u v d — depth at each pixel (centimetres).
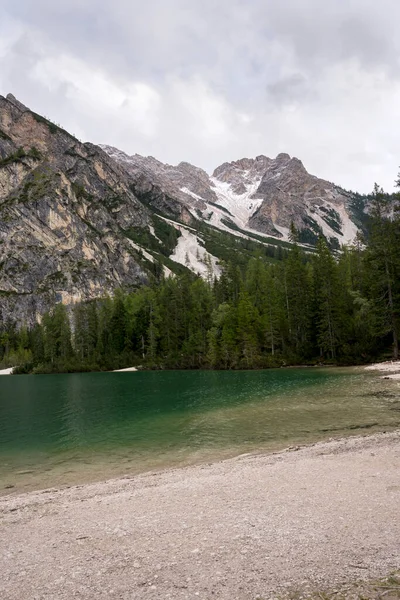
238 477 1507
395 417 2447
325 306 7612
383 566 729
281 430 2352
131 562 846
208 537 949
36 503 1400
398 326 6312
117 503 1316
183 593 698
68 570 833
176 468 1788
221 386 5031
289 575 730
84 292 19862
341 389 3816
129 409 3684
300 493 1240
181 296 11381
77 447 2353
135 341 11594
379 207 6681
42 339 14012
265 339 8788
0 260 19275
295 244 10100
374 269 6675
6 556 941
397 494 1142
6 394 5734
